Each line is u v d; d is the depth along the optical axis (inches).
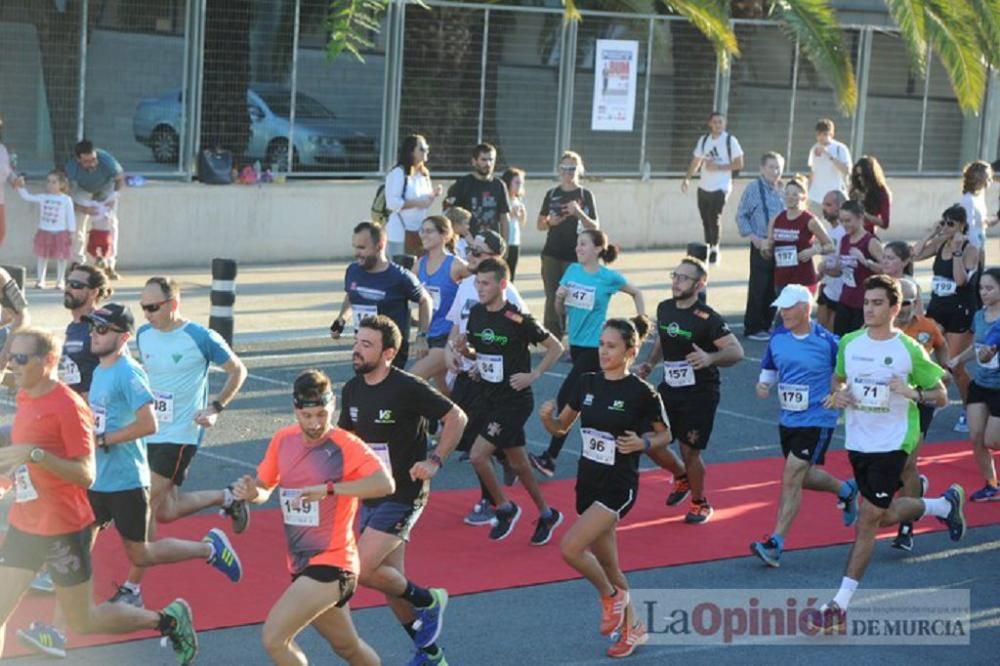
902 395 423.5
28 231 922.7
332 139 1048.2
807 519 537.3
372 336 366.6
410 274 556.4
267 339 789.9
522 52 1121.4
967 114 1270.9
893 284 431.5
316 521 326.3
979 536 528.7
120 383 371.6
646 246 1195.9
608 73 1165.1
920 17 1206.9
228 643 385.1
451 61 1087.6
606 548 393.1
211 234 993.5
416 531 496.4
